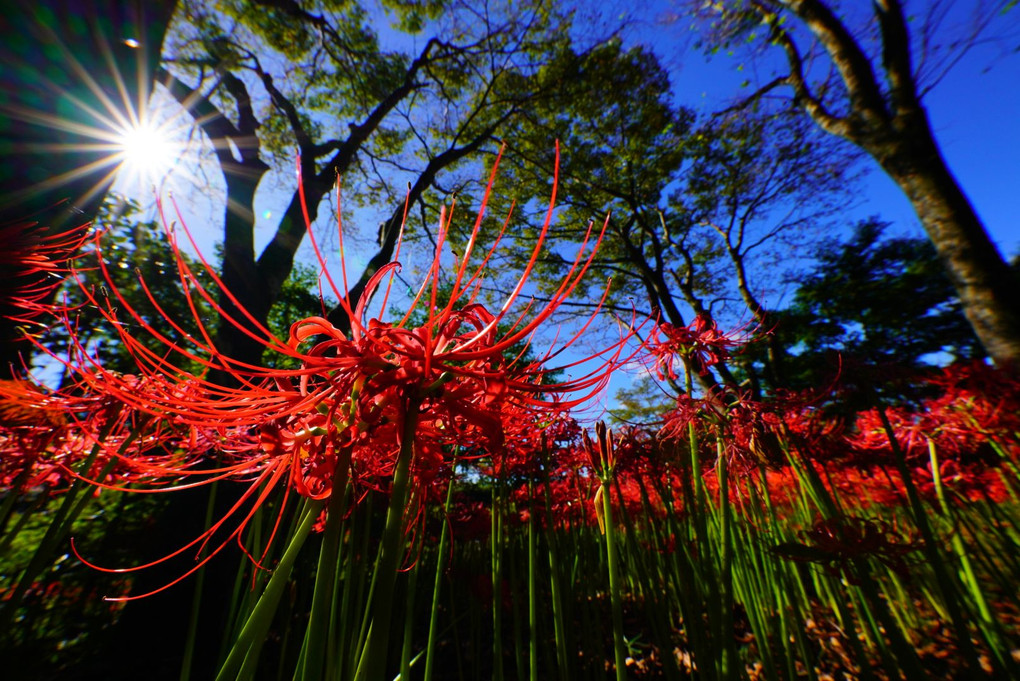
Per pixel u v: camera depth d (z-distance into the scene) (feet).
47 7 7.89
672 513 7.07
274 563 9.64
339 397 3.36
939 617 11.66
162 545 14.32
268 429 3.27
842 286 68.49
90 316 11.84
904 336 64.54
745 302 55.42
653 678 9.62
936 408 9.37
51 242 7.06
